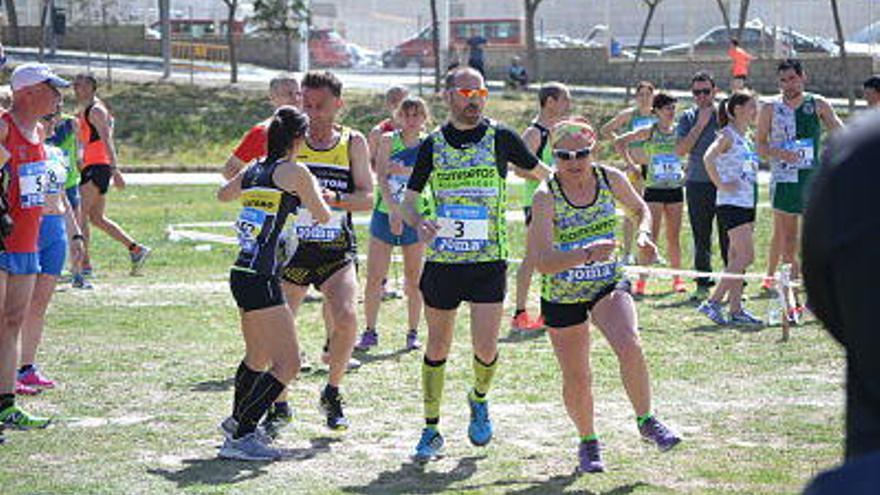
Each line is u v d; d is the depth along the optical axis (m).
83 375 15.37
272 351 11.51
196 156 57.00
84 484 10.70
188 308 20.70
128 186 46.00
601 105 62.12
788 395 14.11
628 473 10.99
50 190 14.17
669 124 21.77
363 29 119.00
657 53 85.94
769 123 20.38
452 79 11.35
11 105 13.37
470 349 16.95
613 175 10.88
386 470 11.23
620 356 10.65
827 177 3.02
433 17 66.50
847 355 3.09
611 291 10.88
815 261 3.05
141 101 62.56
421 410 13.59
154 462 11.48
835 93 70.06
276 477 10.98
